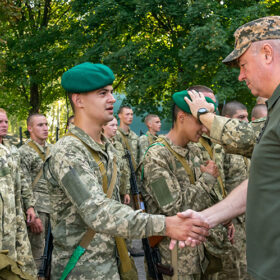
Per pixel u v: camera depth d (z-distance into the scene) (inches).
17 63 663.1
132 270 80.0
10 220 112.0
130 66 550.0
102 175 78.4
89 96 78.8
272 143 59.2
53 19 778.2
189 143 111.1
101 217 68.1
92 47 580.1
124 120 268.1
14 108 788.0
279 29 65.6
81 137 77.6
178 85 575.5
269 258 60.4
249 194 64.5
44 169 77.5
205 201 95.3
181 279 95.0
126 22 557.6
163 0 530.6
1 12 391.9
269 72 65.6
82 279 73.5
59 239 75.2
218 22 470.0
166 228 69.6
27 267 119.4
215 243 98.9
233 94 486.0
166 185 95.6
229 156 138.9
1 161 113.3
